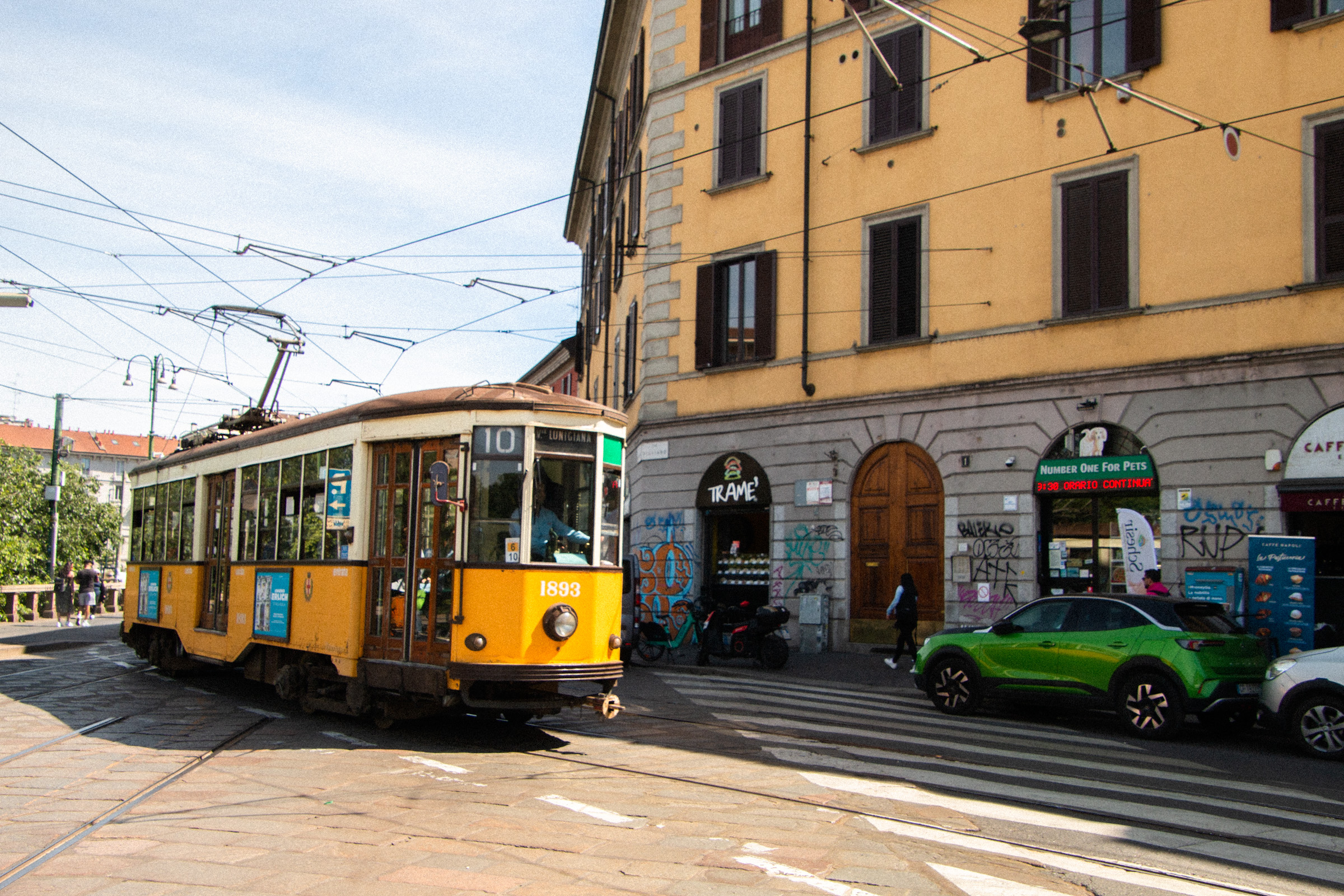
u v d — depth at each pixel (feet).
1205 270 51.39
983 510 58.29
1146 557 52.01
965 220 60.49
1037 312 57.16
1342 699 32.37
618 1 88.28
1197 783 27.53
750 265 71.15
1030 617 39.99
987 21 60.13
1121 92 54.54
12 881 18.02
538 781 26.61
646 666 60.34
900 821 22.53
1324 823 23.25
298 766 28.45
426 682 31.81
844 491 64.49
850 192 65.77
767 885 17.84
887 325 63.62
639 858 19.42
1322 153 48.49
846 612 63.98
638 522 76.38
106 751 30.89
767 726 36.45
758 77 71.20
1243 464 49.37
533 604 31.27
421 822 22.15
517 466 31.96
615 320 94.79
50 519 130.82
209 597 47.32
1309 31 49.11
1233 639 36.35
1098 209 55.26
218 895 17.26
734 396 70.95
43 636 79.77
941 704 41.52
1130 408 53.26
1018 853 20.16
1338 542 47.29
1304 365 47.96
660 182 76.38
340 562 35.70
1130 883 18.42
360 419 35.55
